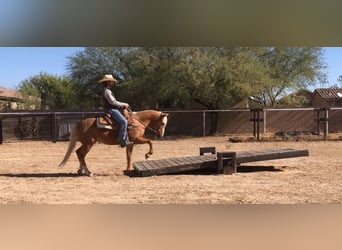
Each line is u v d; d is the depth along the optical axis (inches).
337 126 1118.4
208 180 359.6
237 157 394.9
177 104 1226.0
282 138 883.4
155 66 1069.8
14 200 271.4
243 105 1242.6
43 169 448.8
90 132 387.9
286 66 1251.8
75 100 1501.0
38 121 960.9
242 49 1076.5
